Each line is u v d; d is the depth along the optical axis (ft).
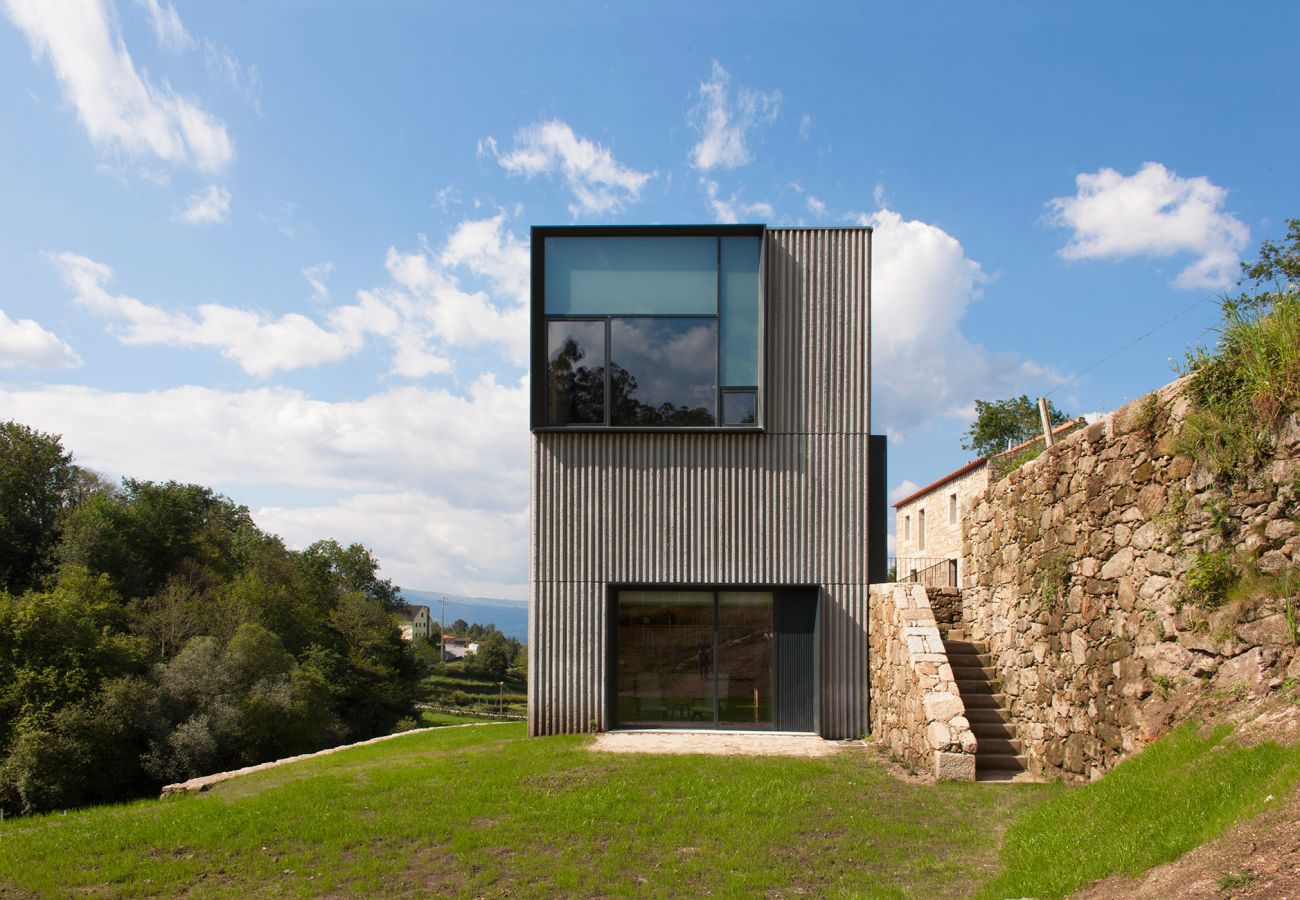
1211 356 21.18
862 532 38.14
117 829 22.41
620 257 38.93
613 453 38.60
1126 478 24.34
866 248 38.99
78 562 143.54
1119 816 17.54
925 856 20.15
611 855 20.31
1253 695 18.39
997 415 110.63
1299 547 17.87
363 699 181.68
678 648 38.63
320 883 18.44
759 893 17.81
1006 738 31.42
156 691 107.86
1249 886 11.44
